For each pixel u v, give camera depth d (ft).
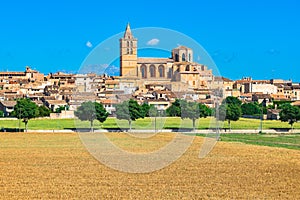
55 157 279.69
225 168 241.55
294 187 194.08
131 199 170.81
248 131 510.99
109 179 207.51
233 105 526.16
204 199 171.94
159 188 189.78
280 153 310.45
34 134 447.83
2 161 264.31
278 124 618.03
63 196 174.81
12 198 171.42
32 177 212.84
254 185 197.67
